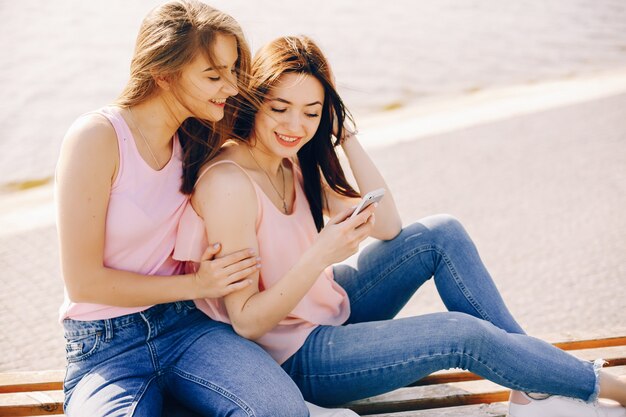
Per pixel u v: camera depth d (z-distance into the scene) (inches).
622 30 544.4
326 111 97.3
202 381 84.5
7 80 389.1
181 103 83.0
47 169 268.8
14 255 188.5
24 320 153.5
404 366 88.7
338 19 562.6
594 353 112.4
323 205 108.0
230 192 87.0
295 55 90.0
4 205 234.5
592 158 248.2
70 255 80.3
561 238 186.4
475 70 429.1
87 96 362.9
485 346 87.7
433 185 230.2
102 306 85.0
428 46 489.4
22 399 101.7
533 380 90.3
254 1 608.4
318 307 99.2
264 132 92.3
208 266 85.9
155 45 79.9
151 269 88.2
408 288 106.0
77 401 83.0
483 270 101.7
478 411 98.9
